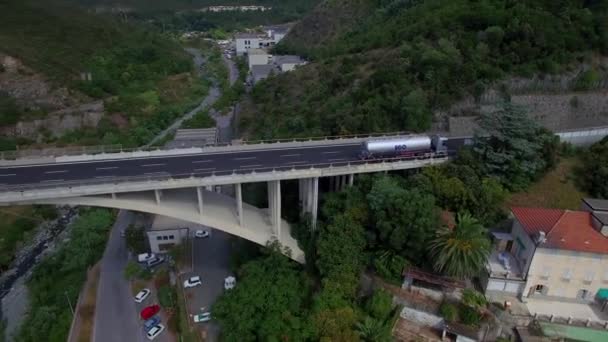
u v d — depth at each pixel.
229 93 133.12
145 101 122.38
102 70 127.00
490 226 49.56
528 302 43.44
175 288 58.06
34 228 76.69
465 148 56.59
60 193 43.09
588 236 41.88
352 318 42.28
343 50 116.38
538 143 53.88
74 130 102.19
